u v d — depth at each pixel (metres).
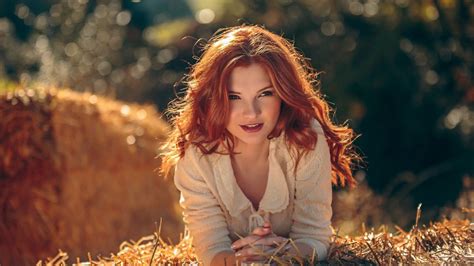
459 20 12.15
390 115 12.79
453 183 11.64
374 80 12.88
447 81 12.53
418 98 12.65
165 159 3.89
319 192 3.77
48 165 6.66
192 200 3.78
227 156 3.72
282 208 3.76
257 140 3.60
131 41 17.25
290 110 3.69
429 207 10.93
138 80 15.77
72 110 6.93
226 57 3.56
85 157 6.91
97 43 16.34
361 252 3.81
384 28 13.08
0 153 6.56
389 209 8.81
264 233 3.61
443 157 12.50
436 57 12.61
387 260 3.68
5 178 6.56
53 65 15.33
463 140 12.33
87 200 6.91
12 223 6.55
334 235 3.95
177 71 16.44
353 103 12.94
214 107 3.59
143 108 7.86
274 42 3.66
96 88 15.22
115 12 16.91
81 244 6.84
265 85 3.56
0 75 13.97
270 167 3.72
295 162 3.72
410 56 12.86
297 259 3.51
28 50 16.38
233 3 15.57
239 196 3.75
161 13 22.17
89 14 17.28
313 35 13.89
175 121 3.79
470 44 12.16
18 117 6.62
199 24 16.95
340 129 3.89
